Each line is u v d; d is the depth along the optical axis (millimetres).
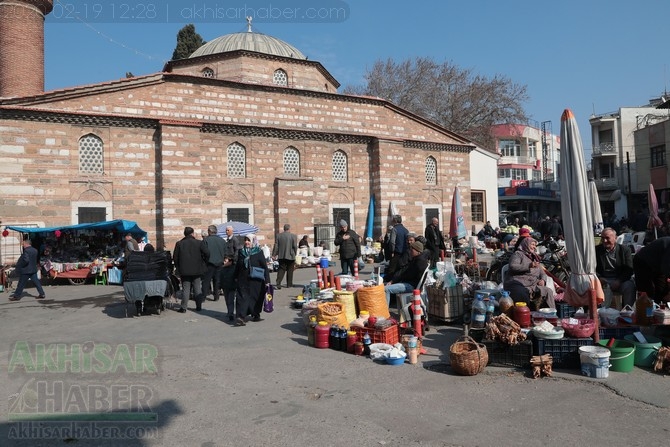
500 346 7270
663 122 37688
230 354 8219
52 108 19750
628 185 43375
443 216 29984
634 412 5449
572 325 7156
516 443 4754
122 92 21266
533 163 61906
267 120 24656
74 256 18500
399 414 5539
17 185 19078
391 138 27828
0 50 22500
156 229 21656
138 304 11820
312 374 7098
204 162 23000
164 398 6141
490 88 42281
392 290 10109
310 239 25188
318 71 30016
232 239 14445
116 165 20969
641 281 8523
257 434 5047
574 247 7598
